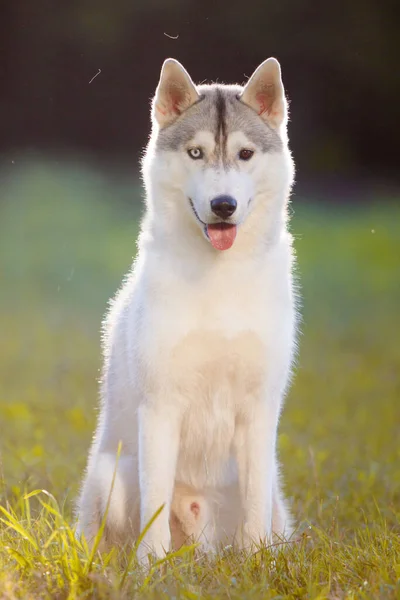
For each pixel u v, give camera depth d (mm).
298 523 13797
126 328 12297
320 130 64500
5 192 54469
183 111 12266
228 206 11336
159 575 10234
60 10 59562
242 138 11859
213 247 11703
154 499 11680
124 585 9641
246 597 9484
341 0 62188
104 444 12836
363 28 62781
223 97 12297
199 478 12531
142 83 60562
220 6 59281
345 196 58469
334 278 41906
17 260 43406
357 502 14930
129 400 12344
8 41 60344
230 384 11922
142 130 61156
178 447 12008
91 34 59500
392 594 9609
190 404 11945
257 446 11984
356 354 29484
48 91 61125
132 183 57125
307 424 21156
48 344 29828
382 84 64312
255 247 11805
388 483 16094
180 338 11586
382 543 11406
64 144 61812
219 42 59812
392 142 65188
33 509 13820
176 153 11930
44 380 25203
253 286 11727
